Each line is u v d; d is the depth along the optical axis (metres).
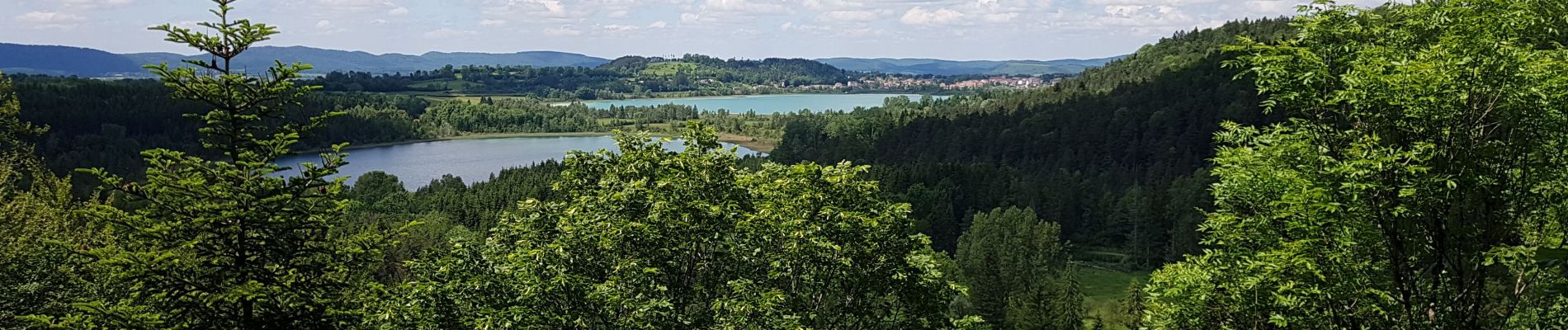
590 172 23.98
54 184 38.16
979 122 188.62
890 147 191.88
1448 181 15.40
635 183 20.91
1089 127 164.12
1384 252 17.72
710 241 21.44
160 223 14.61
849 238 21.56
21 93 163.38
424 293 19.44
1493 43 15.64
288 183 15.39
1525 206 16.94
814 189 22.09
